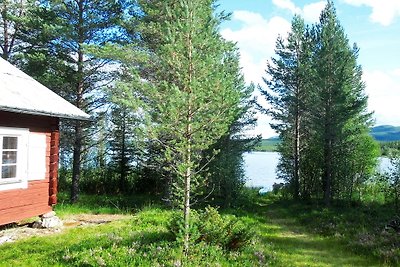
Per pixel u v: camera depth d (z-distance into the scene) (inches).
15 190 483.8
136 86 340.8
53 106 524.1
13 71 592.1
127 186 1114.1
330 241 551.5
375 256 452.1
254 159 5767.7
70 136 885.8
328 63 949.2
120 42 852.6
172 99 316.5
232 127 895.1
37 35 874.1
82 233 472.7
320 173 1039.0
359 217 690.8
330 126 901.2
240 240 391.5
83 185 1093.8
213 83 330.6
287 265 391.5
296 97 1197.1
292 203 1010.1
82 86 862.5
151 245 348.2
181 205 353.7
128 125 1017.5
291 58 1253.1
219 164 855.1
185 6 342.6
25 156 500.7
